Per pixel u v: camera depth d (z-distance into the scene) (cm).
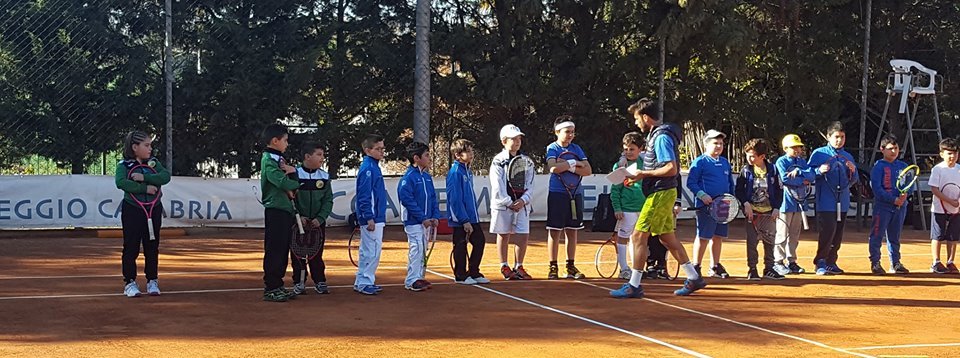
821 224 1138
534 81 1783
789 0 1977
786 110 2134
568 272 1080
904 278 1127
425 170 983
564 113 1859
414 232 959
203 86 1664
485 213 1730
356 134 1744
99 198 1552
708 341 729
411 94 1783
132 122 1625
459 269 1027
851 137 2233
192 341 696
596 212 1105
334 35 1752
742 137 2183
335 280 1038
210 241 1455
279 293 880
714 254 1110
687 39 1788
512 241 1501
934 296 987
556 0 1828
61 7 1570
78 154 1602
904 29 2123
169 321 773
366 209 925
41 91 1570
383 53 1739
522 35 1819
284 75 1695
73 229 1545
